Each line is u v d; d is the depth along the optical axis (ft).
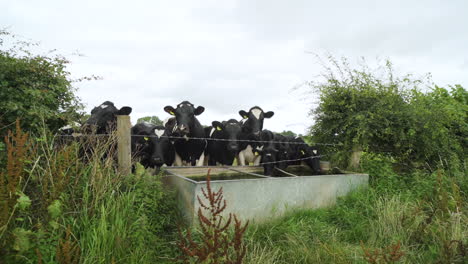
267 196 12.55
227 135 19.98
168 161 18.26
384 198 14.02
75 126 12.61
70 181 9.63
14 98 10.95
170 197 11.86
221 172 16.81
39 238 7.16
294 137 21.15
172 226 11.14
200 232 9.51
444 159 18.44
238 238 7.27
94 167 9.80
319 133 20.31
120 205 9.37
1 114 10.76
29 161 8.07
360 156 18.86
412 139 17.80
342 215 13.09
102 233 7.95
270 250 9.91
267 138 17.71
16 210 7.53
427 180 15.81
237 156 22.86
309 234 10.99
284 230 11.11
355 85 18.43
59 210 7.63
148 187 11.28
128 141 12.50
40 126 11.26
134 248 8.66
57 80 12.17
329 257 9.49
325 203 14.56
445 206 11.53
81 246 7.61
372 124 17.40
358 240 11.22
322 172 19.39
